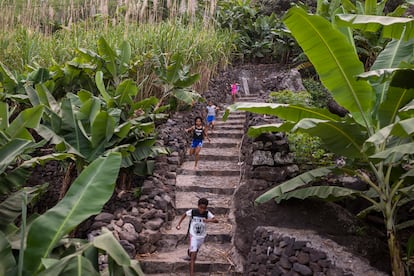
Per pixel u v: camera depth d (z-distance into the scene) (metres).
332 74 4.75
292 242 4.85
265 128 5.25
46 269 2.85
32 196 4.50
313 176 5.18
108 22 12.02
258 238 5.50
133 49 10.31
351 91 4.78
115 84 9.17
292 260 4.77
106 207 6.92
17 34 10.60
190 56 11.72
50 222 3.32
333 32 4.42
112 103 7.61
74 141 6.25
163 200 6.95
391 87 4.43
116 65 9.20
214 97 13.27
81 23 12.23
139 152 7.34
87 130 6.61
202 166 8.84
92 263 3.07
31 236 3.25
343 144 4.66
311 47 4.58
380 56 5.33
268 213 6.07
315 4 16.58
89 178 3.60
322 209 5.92
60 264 2.88
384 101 4.57
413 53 5.15
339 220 5.74
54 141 5.90
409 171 4.50
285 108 5.00
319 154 6.57
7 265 3.13
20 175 4.66
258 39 18.91
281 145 6.77
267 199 5.17
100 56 9.03
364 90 4.75
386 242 5.75
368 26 4.56
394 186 4.89
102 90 7.63
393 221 4.80
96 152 6.31
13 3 11.22
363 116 4.81
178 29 11.95
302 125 4.41
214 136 10.58
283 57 17.67
